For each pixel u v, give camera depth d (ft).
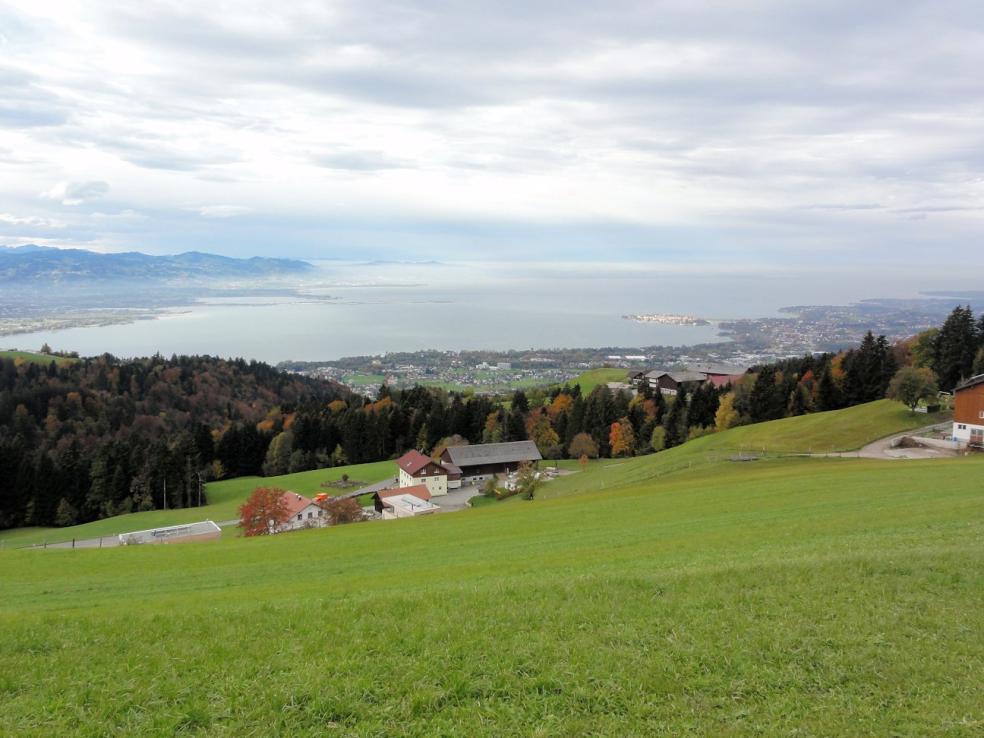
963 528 78.54
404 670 40.57
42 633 51.42
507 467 344.69
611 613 49.06
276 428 453.58
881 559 58.70
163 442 358.23
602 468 286.66
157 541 236.63
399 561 98.32
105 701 38.32
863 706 34.68
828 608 48.08
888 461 174.29
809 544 76.79
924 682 37.04
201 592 81.51
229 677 40.81
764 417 326.44
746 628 44.98
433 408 433.07
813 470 166.20
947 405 243.19
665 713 34.76
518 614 49.73
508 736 33.14
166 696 38.88
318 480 364.79
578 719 34.37
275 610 55.16
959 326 296.51
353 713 35.91
